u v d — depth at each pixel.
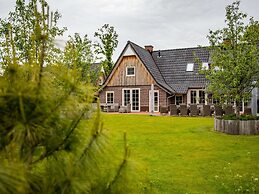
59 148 2.09
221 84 13.83
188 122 18.48
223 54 14.01
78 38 18.62
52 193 1.94
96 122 2.22
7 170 1.59
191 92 29.30
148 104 29.84
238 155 8.95
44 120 1.96
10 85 1.91
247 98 14.23
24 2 14.02
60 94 2.09
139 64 30.31
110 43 43.97
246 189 5.89
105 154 2.25
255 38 14.02
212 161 8.21
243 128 13.33
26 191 1.75
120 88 31.05
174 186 6.05
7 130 1.87
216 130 14.51
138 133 13.64
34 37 2.13
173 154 9.12
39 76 2.01
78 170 2.07
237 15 14.21
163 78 31.30
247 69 13.56
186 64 31.30
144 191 3.39
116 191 2.24
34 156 2.03
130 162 2.35
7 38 2.24
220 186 6.09
